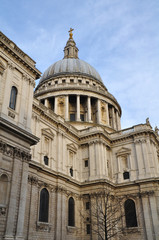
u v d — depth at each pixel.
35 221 37.22
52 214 41.41
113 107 80.00
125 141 56.19
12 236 26.19
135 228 46.78
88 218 47.88
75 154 53.94
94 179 49.88
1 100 30.56
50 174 43.69
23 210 28.66
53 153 46.78
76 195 49.66
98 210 44.81
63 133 50.75
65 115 69.19
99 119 71.44
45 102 73.94
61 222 42.47
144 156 51.81
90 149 53.72
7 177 28.12
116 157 56.00
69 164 51.53
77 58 99.38
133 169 52.53
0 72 31.39
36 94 76.94
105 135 55.19
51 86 76.25
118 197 51.34
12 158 29.45
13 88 33.75
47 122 47.75
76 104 72.62
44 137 45.94
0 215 25.83
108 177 51.44
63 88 73.25
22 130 31.02
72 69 85.12
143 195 48.50
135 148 53.81
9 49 33.12
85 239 46.22
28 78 36.62
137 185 50.28
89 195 49.22
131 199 50.16
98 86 82.25
